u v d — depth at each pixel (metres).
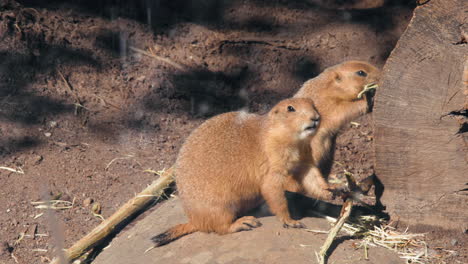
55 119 7.29
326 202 5.37
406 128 4.31
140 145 7.15
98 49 8.38
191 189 4.73
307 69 8.46
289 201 5.25
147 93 7.96
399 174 4.48
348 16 9.13
